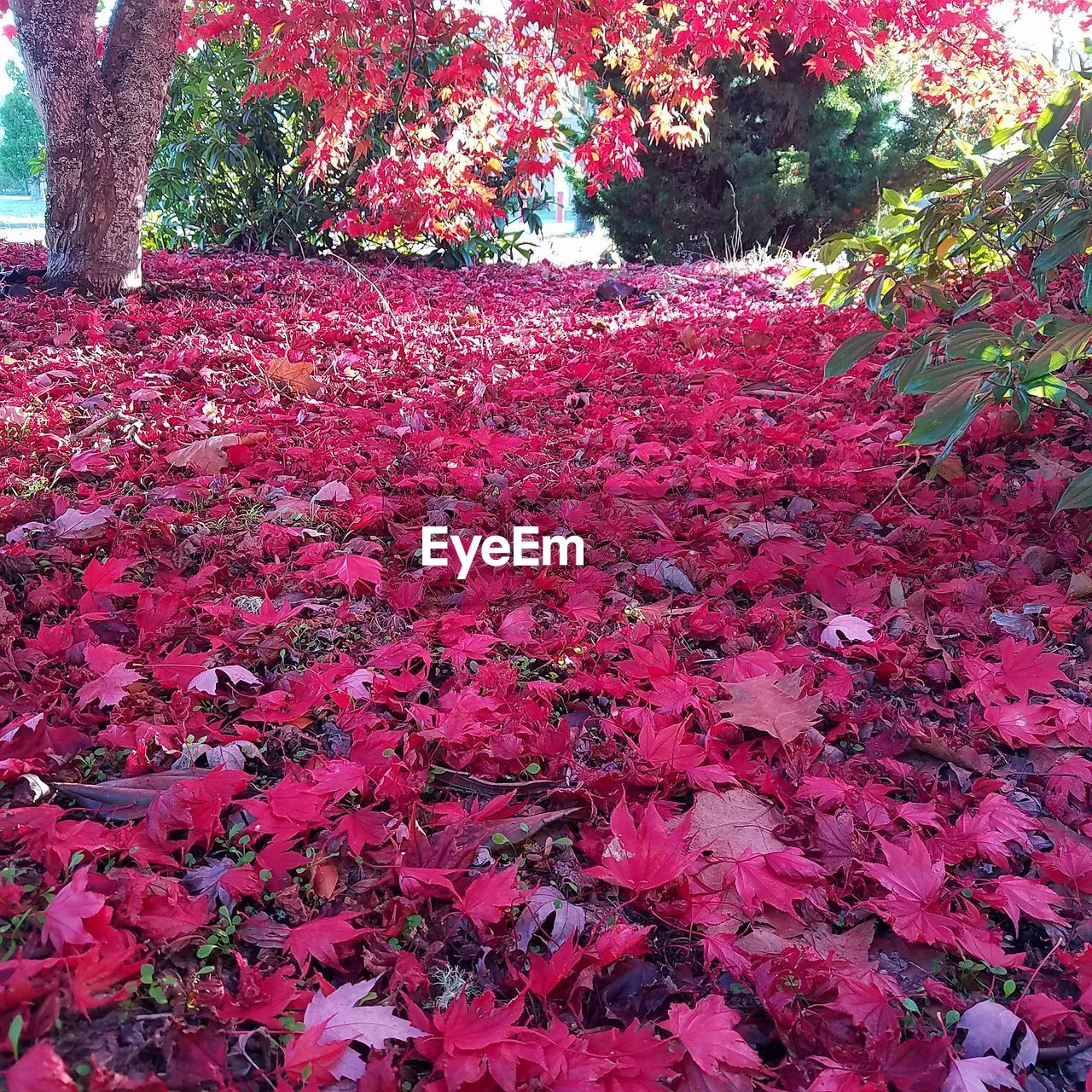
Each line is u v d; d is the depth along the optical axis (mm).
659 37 5324
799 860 1414
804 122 11141
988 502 2785
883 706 1898
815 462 3260
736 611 2262
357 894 1349
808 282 7129
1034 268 2547
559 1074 1060
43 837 1277
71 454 2967
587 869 1367
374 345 4914
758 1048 1186
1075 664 2064
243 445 3027
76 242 5363
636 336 5227
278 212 9617
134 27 5145
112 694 1681
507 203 10266
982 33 5797
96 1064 993
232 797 1541
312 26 4512
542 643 2010
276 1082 1073
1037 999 1225
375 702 1793
